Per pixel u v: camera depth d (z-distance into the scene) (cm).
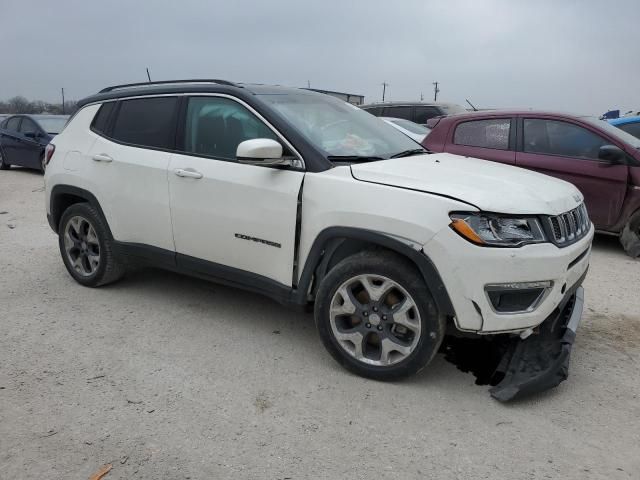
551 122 696
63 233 509
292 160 363
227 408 314
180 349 387
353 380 346
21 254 626
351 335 345
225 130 401
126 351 383
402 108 1383
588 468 266
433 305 316
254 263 385
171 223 423
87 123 492
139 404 317
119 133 465
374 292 333
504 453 277
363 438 288
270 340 404
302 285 362
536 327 339
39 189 1171
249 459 271
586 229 369
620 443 286
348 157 370
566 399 328
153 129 442
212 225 398
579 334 421
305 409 314
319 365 366
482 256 300
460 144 748
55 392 329
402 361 331
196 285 518
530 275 305
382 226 320
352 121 432
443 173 349
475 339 399
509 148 713
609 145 655
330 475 260
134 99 462
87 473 260
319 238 345
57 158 505
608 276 579
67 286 513
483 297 304
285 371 357
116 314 448
